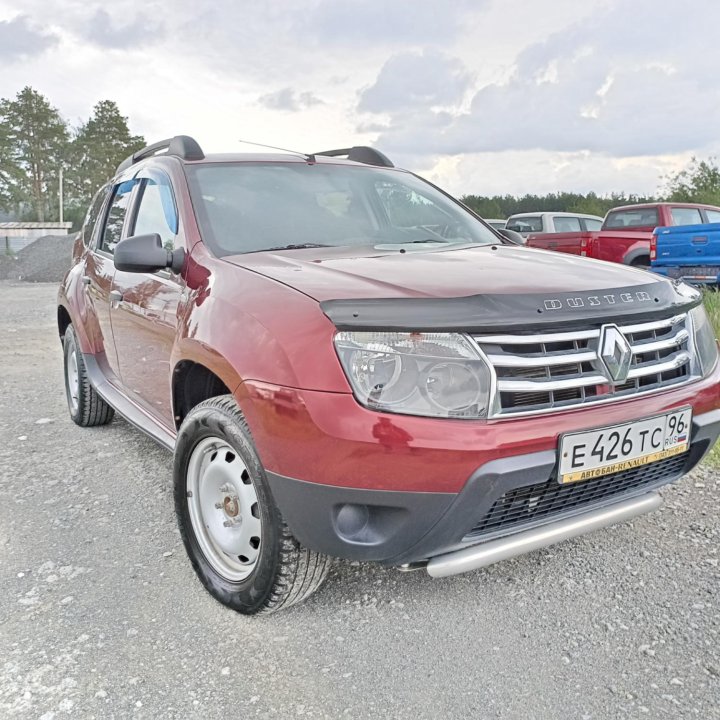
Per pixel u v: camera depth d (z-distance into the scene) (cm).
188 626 257
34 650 244
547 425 224
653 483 271
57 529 340
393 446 210
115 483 399
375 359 214
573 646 241
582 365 235
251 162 371
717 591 272
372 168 411
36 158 7694
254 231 322
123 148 7869
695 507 347
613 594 273
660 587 276
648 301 254
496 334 221
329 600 274
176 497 285
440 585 284
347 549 224
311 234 332
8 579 292
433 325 215
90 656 240
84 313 462
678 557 299
